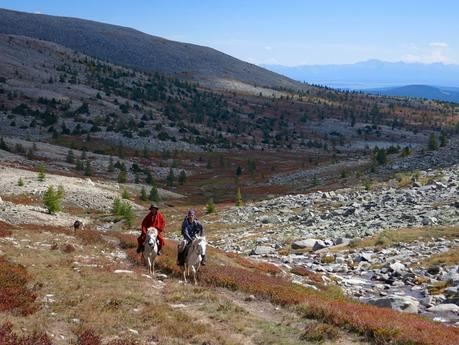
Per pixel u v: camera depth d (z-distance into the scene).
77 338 12.09
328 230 43.62
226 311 15.82
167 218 68.38
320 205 58.78
